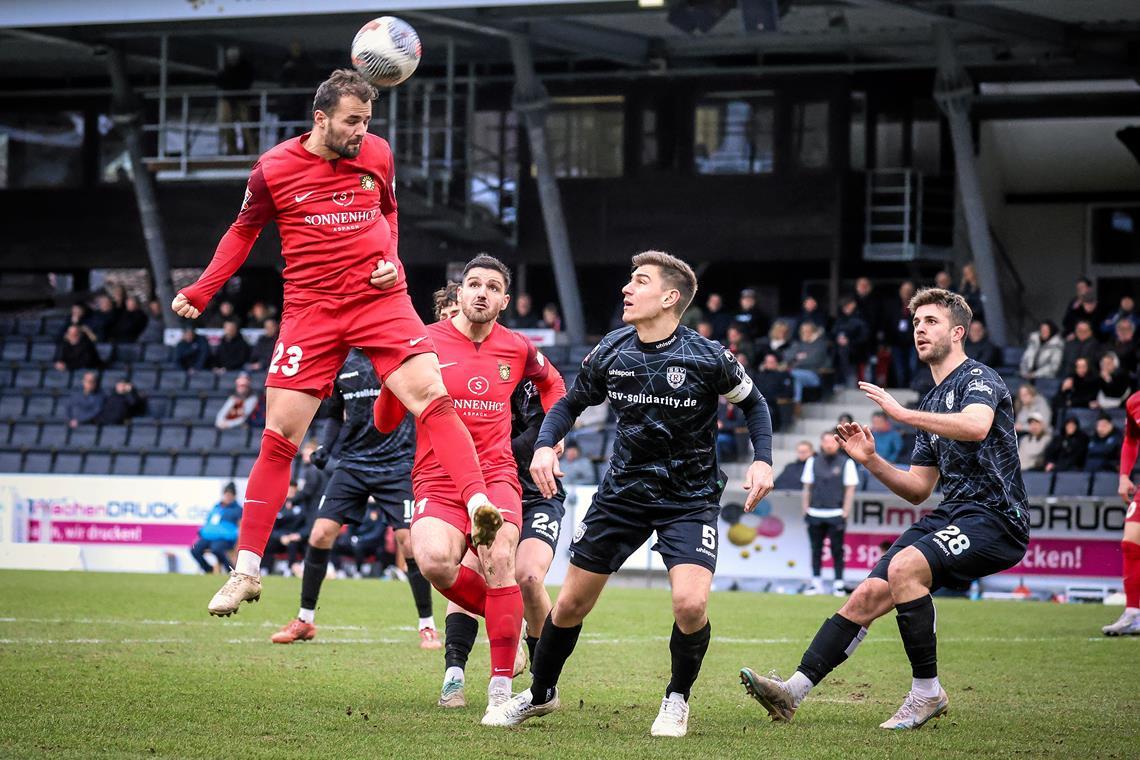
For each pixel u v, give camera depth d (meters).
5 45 43.75
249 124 40.19
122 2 36.69
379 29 10.09
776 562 30.20
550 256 45.25
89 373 38.38
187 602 20.69
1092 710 10.99
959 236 43.91
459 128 42.12
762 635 17.31
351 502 15.69
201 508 31.89
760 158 43.72
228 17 36.53
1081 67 41.94
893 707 11.19
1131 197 47.06
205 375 39.56
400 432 15.65
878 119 43.59
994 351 35.44
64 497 32.72
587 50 40.62
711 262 45.72
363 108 9.49
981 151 45.09
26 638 14.99
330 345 9.77
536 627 11.18
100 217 48.19
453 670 10.79
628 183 44.50
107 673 12.08
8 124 48.72
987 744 9.22
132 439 36.84
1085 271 47.59
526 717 9.85
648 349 9.52
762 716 10.58
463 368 10.66
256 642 15.39
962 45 40.81
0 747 8.34
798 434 36.16
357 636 16.38
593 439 35.44
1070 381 32.34
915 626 10.11
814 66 42.50
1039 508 28.81
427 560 10.35
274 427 9.84
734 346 36.12
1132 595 17.83
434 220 42.31
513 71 45.50
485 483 10.48
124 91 42.53
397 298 9.83
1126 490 18.30
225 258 9.69
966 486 10.40
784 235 43.53
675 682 9.51
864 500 29.84
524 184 45.38
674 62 44.56
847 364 37.41
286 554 31.00
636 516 9.59
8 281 49.91
